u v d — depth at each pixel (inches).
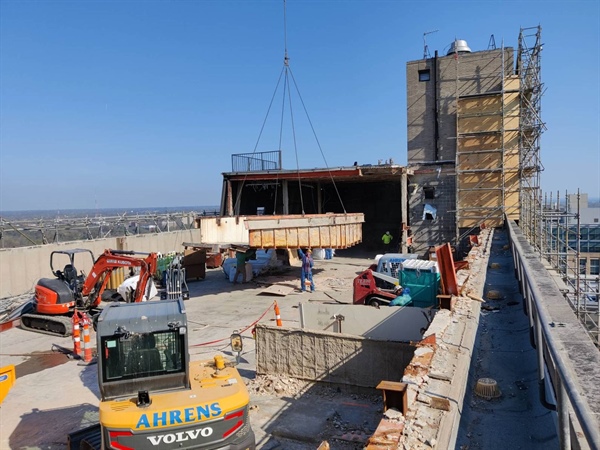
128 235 1218.6
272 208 1614.2
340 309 512.1
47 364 556.7
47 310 680.4
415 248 1411.2
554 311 207.2
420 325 476.4
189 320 740.0
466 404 223.0
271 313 761.0
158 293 903.1
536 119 1330.0
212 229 815.7
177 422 259.1
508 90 1346.0
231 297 911.7
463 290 399.5
